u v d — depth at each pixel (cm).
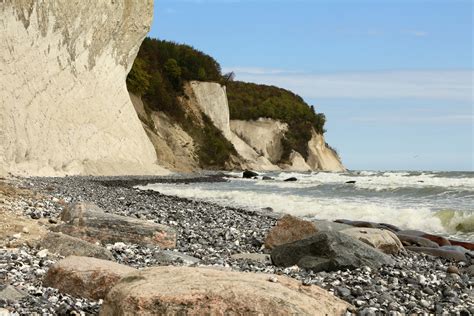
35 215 1396
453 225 1859
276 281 573
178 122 7856
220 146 8388
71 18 4531
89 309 638
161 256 1009
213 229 1556
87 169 4366
